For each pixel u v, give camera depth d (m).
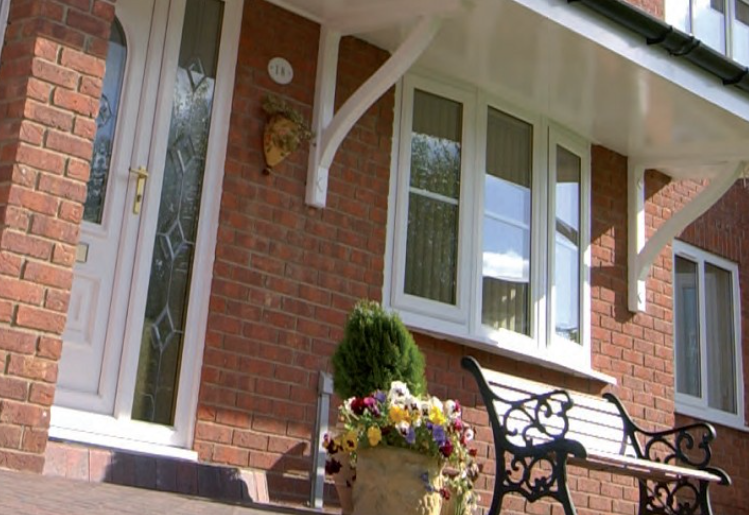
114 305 5.43
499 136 7.55
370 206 6.63
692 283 9.67
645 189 8.65
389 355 4.95
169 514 3.30
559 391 5.16
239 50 6.15
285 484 5.86
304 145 6.33
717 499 9.24
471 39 6.53
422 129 7.09
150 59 5.79
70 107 4.54
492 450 6.94
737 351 9.89
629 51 6.46
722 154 7.86
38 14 4.52
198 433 5.60
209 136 5.96
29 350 4.28
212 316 5.77
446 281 7.00
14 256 4.29
